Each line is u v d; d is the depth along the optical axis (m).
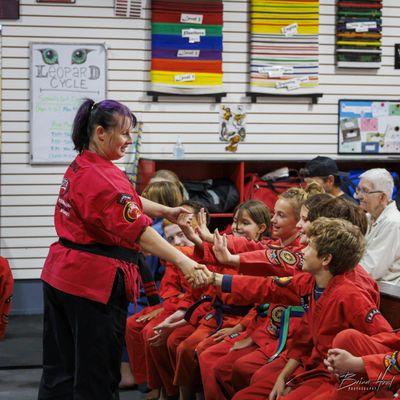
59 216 3.25
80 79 6.91
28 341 6.01
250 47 7.14
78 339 3.19
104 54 6.93
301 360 3.21
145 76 7.02
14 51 6.82
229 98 7.18
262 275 3.34
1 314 5.52
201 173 7.11
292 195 3.86
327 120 7.36
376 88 7.43
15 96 6.84
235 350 3.68
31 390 4.88
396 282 4.39
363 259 4.39
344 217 3.34
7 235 6.89
